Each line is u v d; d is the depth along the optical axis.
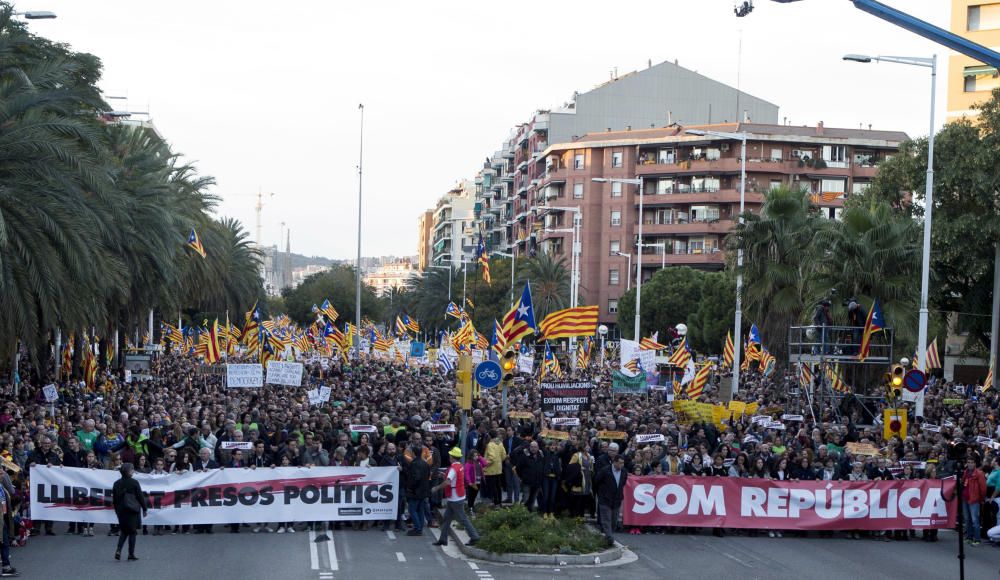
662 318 98.50
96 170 26.39
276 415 25.83
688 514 21.00
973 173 51.03
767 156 112.12
